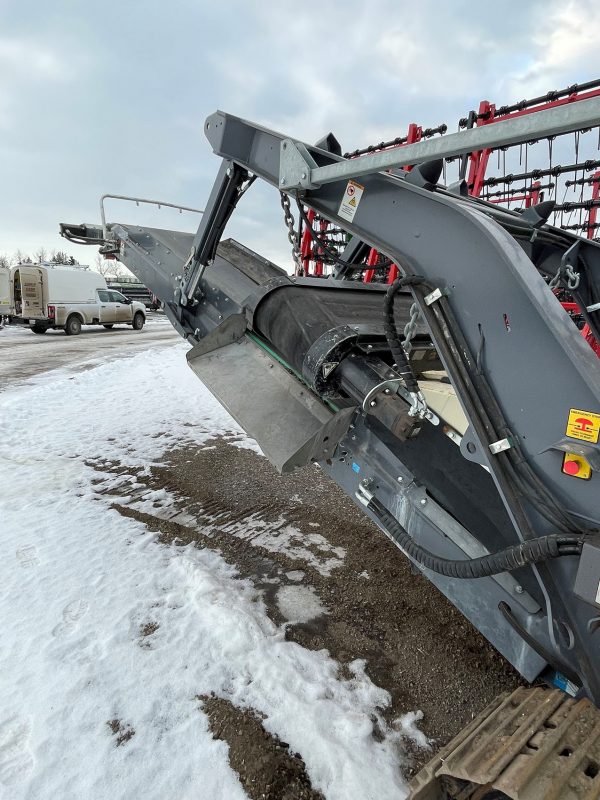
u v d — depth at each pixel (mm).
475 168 5059
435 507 1814
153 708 1808
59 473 4133
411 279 1516
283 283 2283
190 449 4863
